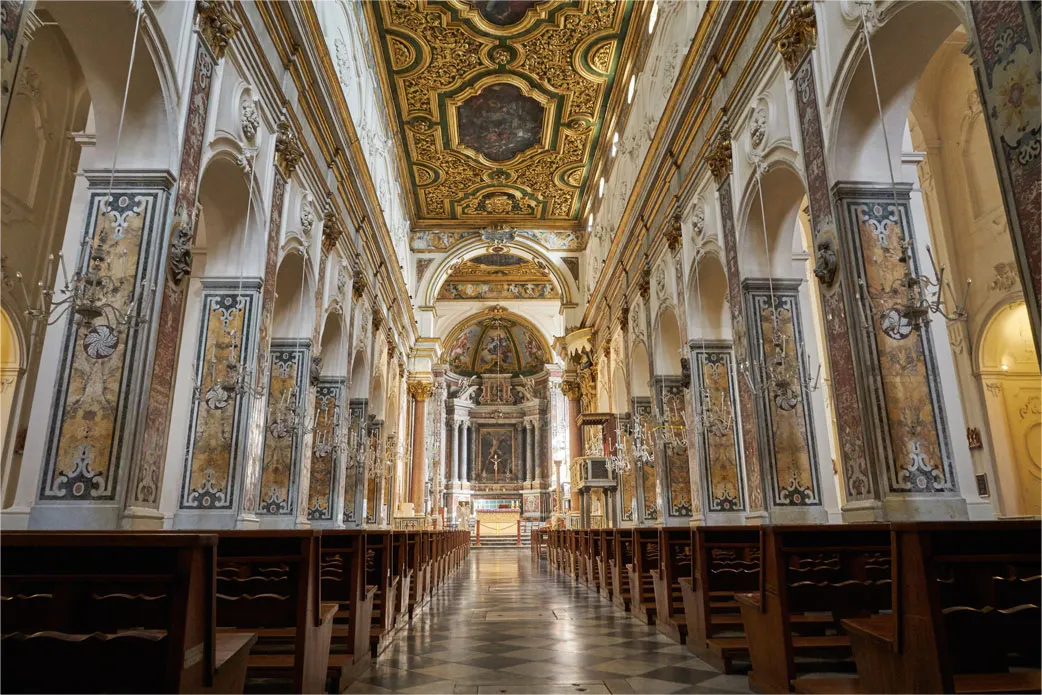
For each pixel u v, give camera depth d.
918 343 6.23
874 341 6.20
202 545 2.31
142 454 5.53
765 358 8.80
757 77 8.77
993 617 2.80
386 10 14.73
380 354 18.23
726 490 10.89
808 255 9.44
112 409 5.34
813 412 8.67
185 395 8.76
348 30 13.19
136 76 5.80
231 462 7.68
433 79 17.08
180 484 7.60
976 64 4.34
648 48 14.66
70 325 5.48
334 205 12.07
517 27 15.27
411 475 26.44
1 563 2.30
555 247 25.11
